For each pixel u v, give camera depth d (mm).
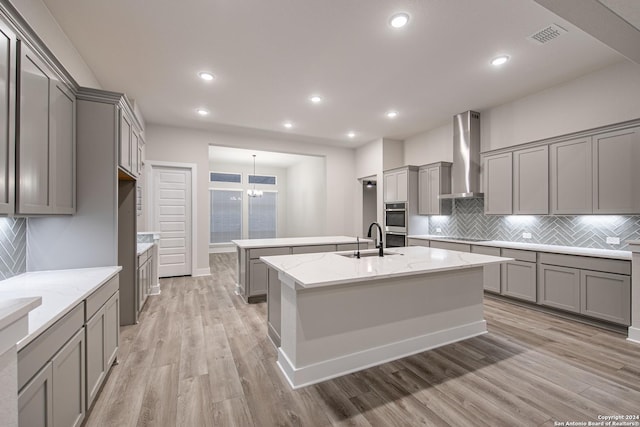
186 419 1715
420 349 2553
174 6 2279
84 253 2227
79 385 1549
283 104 4348
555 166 3500
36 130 1648
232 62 3143
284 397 1926
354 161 7281
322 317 2154
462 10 2340
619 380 2092
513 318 3340
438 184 5176
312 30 2598
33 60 1610
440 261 2488
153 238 4410
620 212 2955
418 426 1656
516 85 3713
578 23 2111
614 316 2865
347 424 1677
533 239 4074
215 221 9477
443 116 4895
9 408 844
